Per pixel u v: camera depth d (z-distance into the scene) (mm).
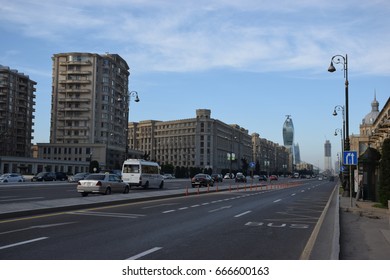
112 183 28375
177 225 13547
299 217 16984
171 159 183500
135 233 11523
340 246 10219
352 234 12352
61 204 18047
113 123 130875
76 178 56250
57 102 126562
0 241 9758
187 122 179375
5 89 121688
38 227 12164
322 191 44812
